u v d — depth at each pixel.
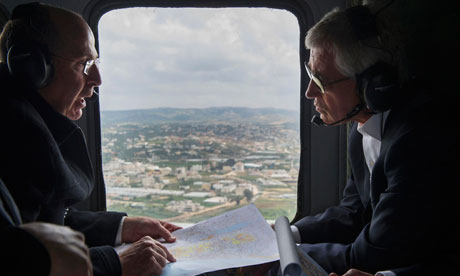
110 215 1.62
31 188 1.14
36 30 1.24
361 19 1.23
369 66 1.21
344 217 1.55
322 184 1.87
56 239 0.61
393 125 1.21
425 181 1.07
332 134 1.84
